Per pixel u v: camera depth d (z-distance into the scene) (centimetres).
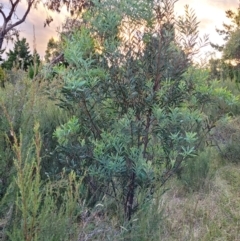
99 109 264
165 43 248
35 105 305
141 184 252
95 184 264
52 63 338
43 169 297
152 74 252
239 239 311
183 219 328
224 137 545
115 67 252
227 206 369
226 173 471
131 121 249
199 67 265
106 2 260
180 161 260
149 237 242
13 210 208
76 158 254
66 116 345
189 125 270
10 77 329
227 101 269
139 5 252
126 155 252
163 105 253
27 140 256
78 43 253
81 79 243
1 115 258
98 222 218
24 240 173
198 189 416
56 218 196
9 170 231
